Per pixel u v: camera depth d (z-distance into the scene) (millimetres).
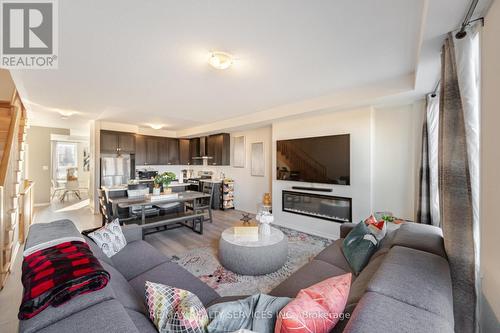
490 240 1131
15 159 3049
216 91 3105
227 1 1392
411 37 1780
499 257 1037
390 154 3248
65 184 7703
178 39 1824
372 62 2225
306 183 4000
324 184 3758
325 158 3695
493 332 1120
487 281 1186
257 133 5527
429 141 2627
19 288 2271
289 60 2176
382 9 1457
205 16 1538
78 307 926
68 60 2178
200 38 1809
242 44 1896
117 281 1424
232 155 6215
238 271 2445
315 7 1442
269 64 2260
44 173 6699
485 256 1202
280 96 3318
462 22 1355
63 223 1877
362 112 3303
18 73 2482
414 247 1543
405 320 813
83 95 3281
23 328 820
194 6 1438
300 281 1651
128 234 2439
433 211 2605
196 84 2830
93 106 3908
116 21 1594
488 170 1142
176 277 1742
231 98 3436
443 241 1567
